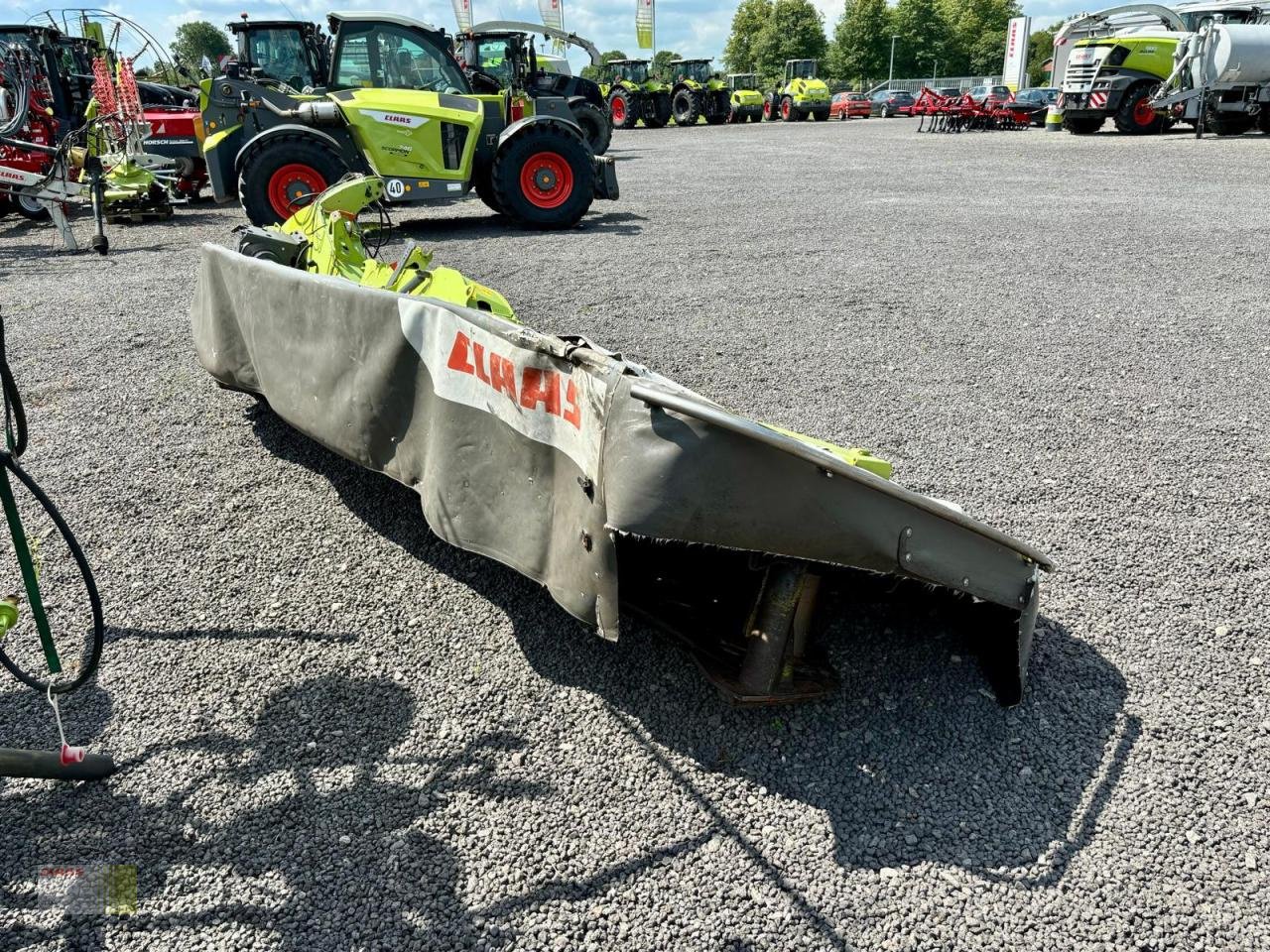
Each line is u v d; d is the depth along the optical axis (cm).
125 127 1082
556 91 2220
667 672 263
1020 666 244
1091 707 253
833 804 219
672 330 602
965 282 728
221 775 227
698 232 980
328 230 448
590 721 245
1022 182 1337
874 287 717
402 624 286
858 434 432
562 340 223
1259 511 356
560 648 274
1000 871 202
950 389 492
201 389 490
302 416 321
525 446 236
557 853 205
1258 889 197
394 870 201
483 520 252
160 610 295
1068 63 2333
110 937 186
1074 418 449
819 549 208
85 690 257
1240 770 230
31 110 1122
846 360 541
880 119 4319
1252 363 525
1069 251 836
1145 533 342
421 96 966
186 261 852
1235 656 273
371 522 348
